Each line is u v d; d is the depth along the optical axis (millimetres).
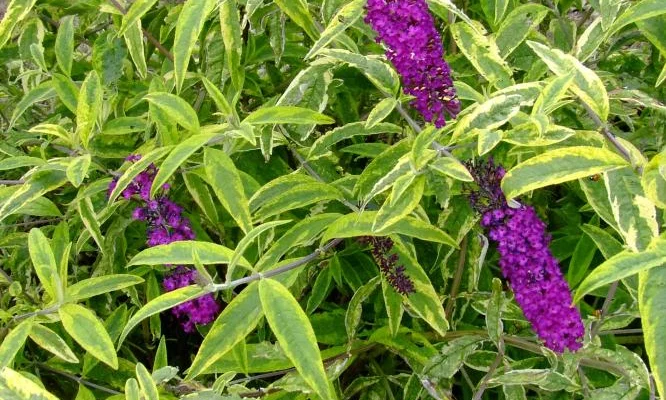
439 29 994
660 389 515
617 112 918
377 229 676
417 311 799
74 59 1140
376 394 922
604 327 833
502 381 759
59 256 912
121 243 957
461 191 785
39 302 969
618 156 607
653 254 538
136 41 865
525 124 662
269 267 740
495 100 661
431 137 672
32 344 987
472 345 820
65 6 1076
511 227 662
